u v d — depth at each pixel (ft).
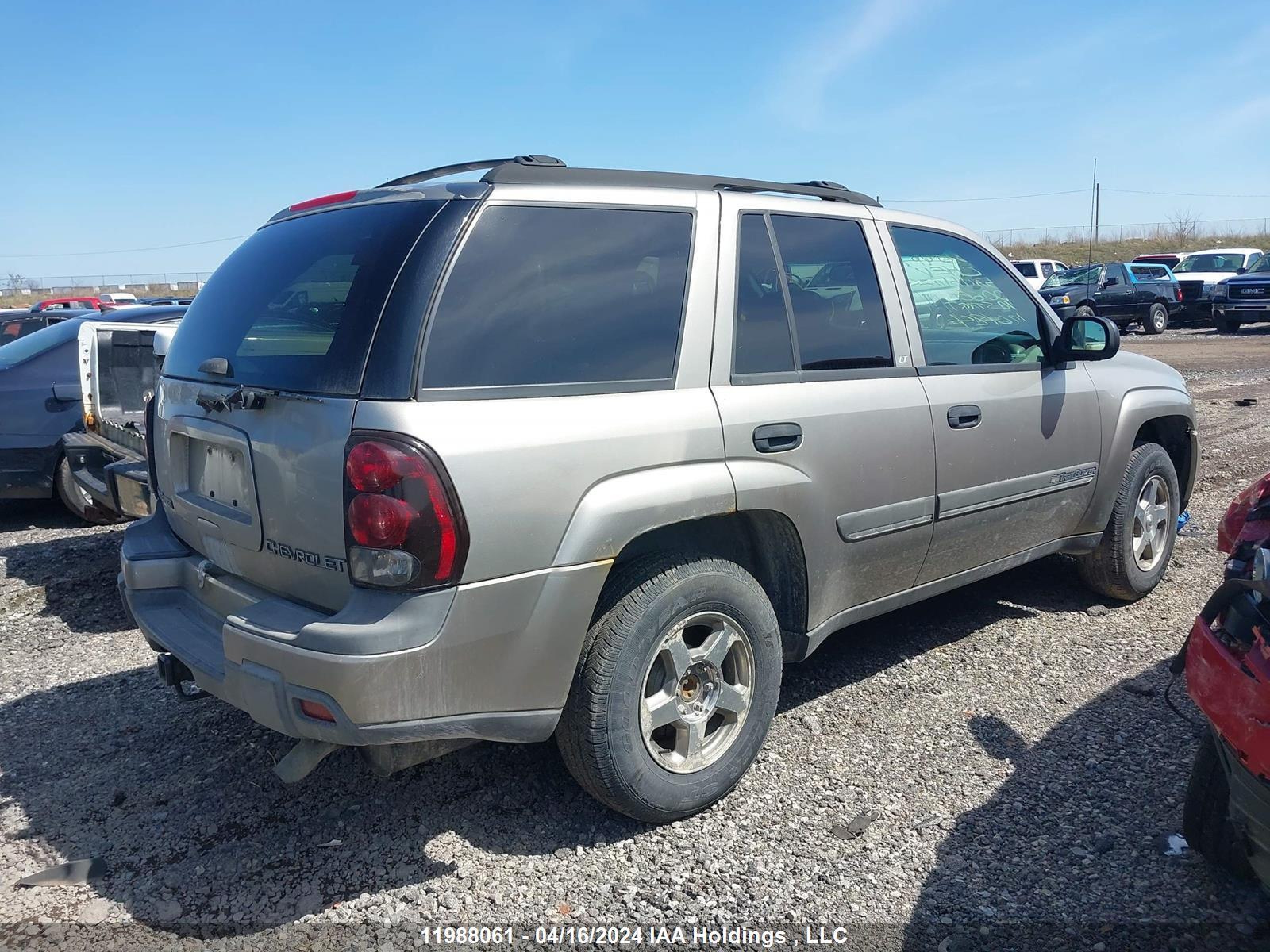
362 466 8.47
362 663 8.38
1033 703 13.30
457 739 9.51
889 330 12.84
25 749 12.67
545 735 9.68
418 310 8.89
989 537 14.20
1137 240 169.68
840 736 12.51
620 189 10.58
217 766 12.14
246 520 9.96
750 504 10.73
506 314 9.36
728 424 10.57
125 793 11.53
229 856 10.26
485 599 8.87
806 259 12.12
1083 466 15.46
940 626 16.25
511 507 8.92
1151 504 17.15
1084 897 9.29
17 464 23.90
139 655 15.84
